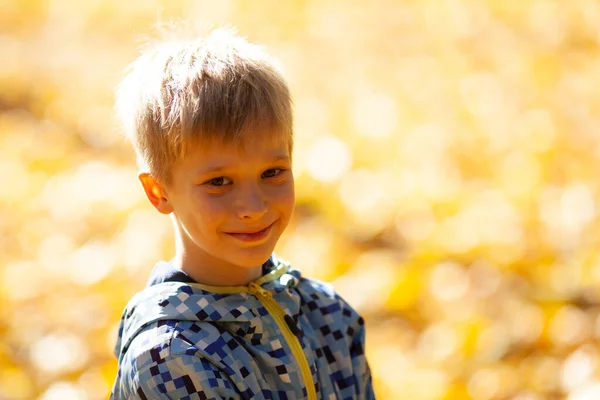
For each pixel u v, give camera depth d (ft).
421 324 19.39
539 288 20.07
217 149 8.03
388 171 27.84
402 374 17.52
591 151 28.25
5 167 29.91
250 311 8.30
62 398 16.98
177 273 8.49
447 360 17.81
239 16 50.34
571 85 34.94
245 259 8.18
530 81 35.86
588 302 19.33
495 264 21.35
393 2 51.93
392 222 24.49
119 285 21.75
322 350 8.87
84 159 31.17
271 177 8.31
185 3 53.52
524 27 43.73
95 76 41.39
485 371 17.34
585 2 45.14
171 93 8.26
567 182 26.05
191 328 8.04
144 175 8.73
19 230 25.36
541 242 22.21
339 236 23.99
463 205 25.00
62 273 22.53
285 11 51.39
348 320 9.31
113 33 49.88
